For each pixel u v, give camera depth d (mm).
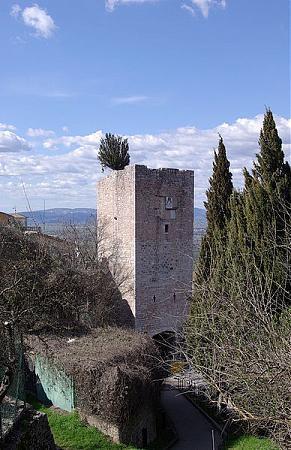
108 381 16531
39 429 13203
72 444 15680
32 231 36562
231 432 18109
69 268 27156
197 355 13180
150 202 28312
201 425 20125
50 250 29234
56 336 20406
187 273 30219
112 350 18688
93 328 23297
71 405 17703
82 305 26062
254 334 8625
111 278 29094
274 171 18344
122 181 28812
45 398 19125
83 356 17922
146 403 18453
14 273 22172
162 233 28938
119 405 16281
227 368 8328
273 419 7438
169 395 24062
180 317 26109
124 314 28578
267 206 17469
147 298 28312
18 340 16703
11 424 12164
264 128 18625
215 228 21047
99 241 31109
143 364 18734
